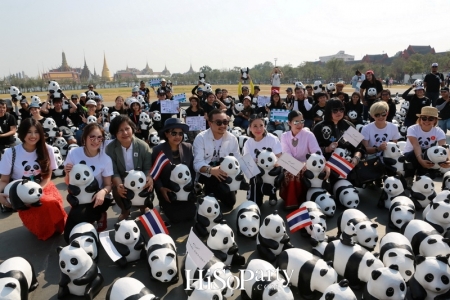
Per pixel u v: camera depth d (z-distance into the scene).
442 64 65.94
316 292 3.92
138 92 17.47
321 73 81.56
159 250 4.13
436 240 4.19
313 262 3.84
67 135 11.30
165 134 5.84
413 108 11.06
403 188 6.10
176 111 13.34
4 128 8.77
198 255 3.76
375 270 3.43
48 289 4.12
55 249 5.03
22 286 3.65
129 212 5.79
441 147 6.51
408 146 7.19
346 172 6.04
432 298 3.62
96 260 4.48
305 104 11.79
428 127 6.93
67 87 82.44
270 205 6.50
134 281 3.53
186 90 47.44
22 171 5.38
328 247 4.23
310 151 6.45
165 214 5.79
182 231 5.56
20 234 5.53
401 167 6.61
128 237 4.47
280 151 6.46
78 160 5.30
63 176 8.70
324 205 5.75
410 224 4.66
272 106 12.88
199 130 10.98
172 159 5.91
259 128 6.30
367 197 6.82
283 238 4.61
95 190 5.07
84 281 3.85
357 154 6.55
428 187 5.93
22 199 4.84
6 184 5.36
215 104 13.42
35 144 5.37
